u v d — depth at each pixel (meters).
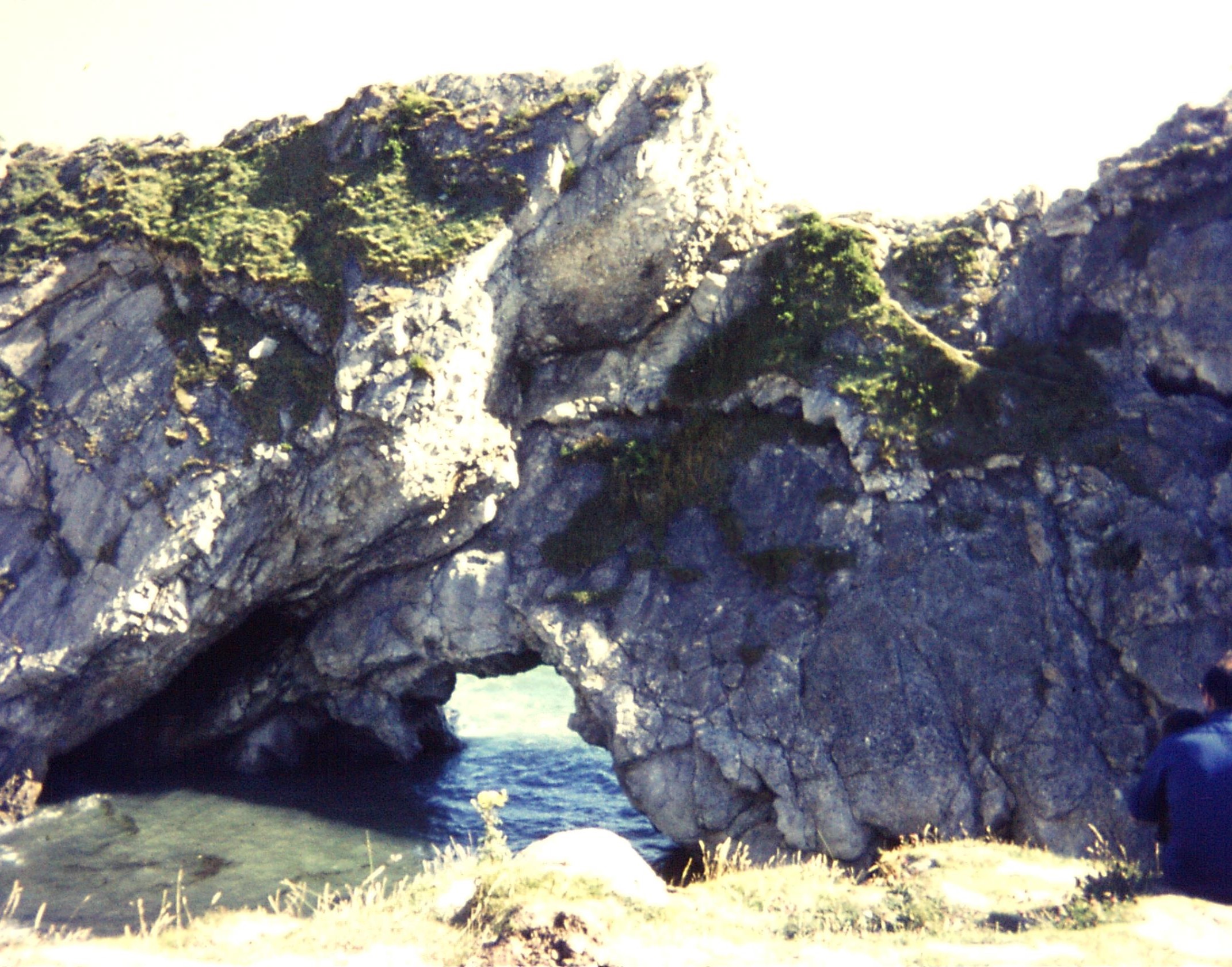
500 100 38.16
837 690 31.23
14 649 34.09
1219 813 8.35
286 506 35.06
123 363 36.69
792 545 34.31
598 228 36.09
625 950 11.45
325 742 42.22
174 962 12.03
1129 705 29.70
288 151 40.00
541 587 36.03
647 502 36.56
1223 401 34.28
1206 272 34.94
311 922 14.05
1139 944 10.09
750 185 39.06
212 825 34.19
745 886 16.27
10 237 39.28
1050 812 28.47
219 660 42.31
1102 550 31.80
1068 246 37.69
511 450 37.94
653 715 32.47
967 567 32.31
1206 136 36.59
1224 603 29.81
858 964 10.98
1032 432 33.75
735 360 37.66
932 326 36.94
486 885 13.23
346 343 34.31
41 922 26.06
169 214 38.84
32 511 35.66
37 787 35.22
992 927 12.49
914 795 29.34
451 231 35.75
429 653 37.22
